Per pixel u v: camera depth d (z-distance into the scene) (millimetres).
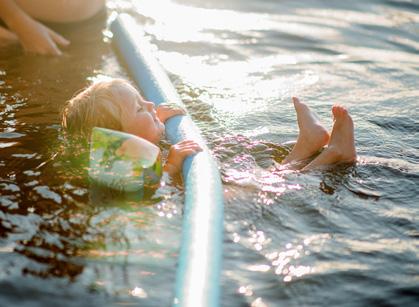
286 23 4734
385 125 2963
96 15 4742
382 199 2270
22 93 3254
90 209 2146
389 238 2031
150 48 3805
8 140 2664
